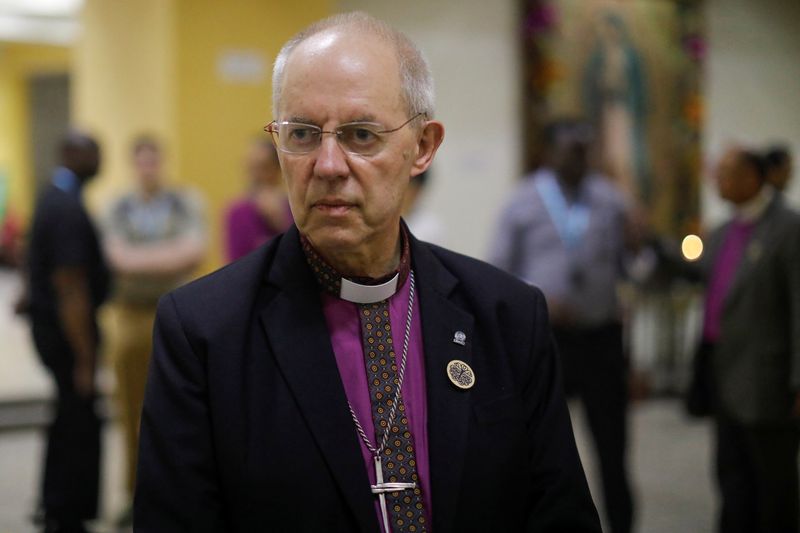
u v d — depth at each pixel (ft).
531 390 10.79
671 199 56.44
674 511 32.83
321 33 9.77
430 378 10.25
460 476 9.89
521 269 28.19
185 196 33.50
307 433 9.64
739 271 24.59
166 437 9.51
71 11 85.15
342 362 10.21
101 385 46.50
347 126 9.52
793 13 61.11
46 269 28.50
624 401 27.73
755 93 60.18
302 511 9.41
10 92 102.17
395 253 10.70
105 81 52.24
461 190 50.06
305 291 10.27
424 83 10.14
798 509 24.72
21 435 43.86
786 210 24.38
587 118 53.06
